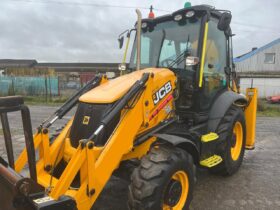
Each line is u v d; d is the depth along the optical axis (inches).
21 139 305.9
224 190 183.9
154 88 153.6
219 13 191.0
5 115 111.0
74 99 161.8
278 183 195.8
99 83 169.5
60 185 115.3
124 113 139.7
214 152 187.5
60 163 147.0
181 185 144.3
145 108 146.9
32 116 481.1
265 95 1259.8
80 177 125.6
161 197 130.1
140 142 145.6
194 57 168.7
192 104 181.5
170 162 134.6
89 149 120.9
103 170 126.3
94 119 140.7
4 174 100.1
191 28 183.9
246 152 272.2
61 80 925.2
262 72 1382.9
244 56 1417.3
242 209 159.9
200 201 168.7
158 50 193.9
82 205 120.3
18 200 94.7
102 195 171.5
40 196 99.4
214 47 195.2
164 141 143.9
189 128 177.5
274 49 1392.7
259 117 552.7
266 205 164.6
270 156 259.6
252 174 212.1
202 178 203.3
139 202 127.5
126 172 151.1
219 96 201.6
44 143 143.6
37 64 2247.8
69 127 156.7
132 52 207.8
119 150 133.2
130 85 148.5
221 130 191.5
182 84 180.5
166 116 162.7
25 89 895.1
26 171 155.2
